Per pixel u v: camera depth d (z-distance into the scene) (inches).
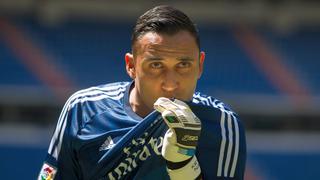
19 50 1574.8
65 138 284.0
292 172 1450.5
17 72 1529.3
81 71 1552.7
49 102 1491.1
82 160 282.0
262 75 1596.9
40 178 291.4
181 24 257.8
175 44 255.3
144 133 268.4
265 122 1525.6
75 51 1594.5
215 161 277.1
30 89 1497.3
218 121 278.5
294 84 1582.2
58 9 1648.6
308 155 1465.3
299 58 1641.2
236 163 279.1
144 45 258.2
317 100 1539.1
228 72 1590.8
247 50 1647.4
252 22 1700.3
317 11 1704.0
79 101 287.1
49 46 1594.5
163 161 270.5
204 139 275.7
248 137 1487.5
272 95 1547.7
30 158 1405.0
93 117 281.7
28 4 1641.2
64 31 1633.9
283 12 1685.5
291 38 1683.1
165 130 267.4
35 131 1444.4
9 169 1393.9
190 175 257.8
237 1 1684.3
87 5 1667.1
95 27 1657.2
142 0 1669.5
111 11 1681.8
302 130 1518.2
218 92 1541.6
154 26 257.1
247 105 1531.7
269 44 1663.4
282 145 1472.7
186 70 258.7
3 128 1445.6
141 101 277.0
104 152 275.7
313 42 1681.8
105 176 279.0
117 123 278.7
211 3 1684.3
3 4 1632.6
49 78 1529.3
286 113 1521.9
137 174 274.1
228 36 1672.0
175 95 259.8
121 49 1621.6
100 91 289.7
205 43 1652.3
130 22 1681.8
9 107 1486.2
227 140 276.7
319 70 1619.1
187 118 247.3
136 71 267.3
